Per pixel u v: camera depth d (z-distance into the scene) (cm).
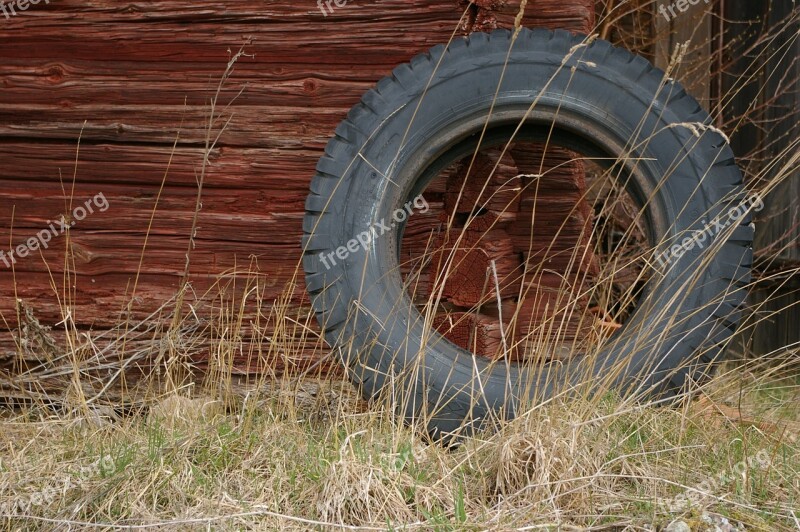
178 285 384
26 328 385
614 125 346
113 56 374
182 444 305
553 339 391
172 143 377
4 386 390
